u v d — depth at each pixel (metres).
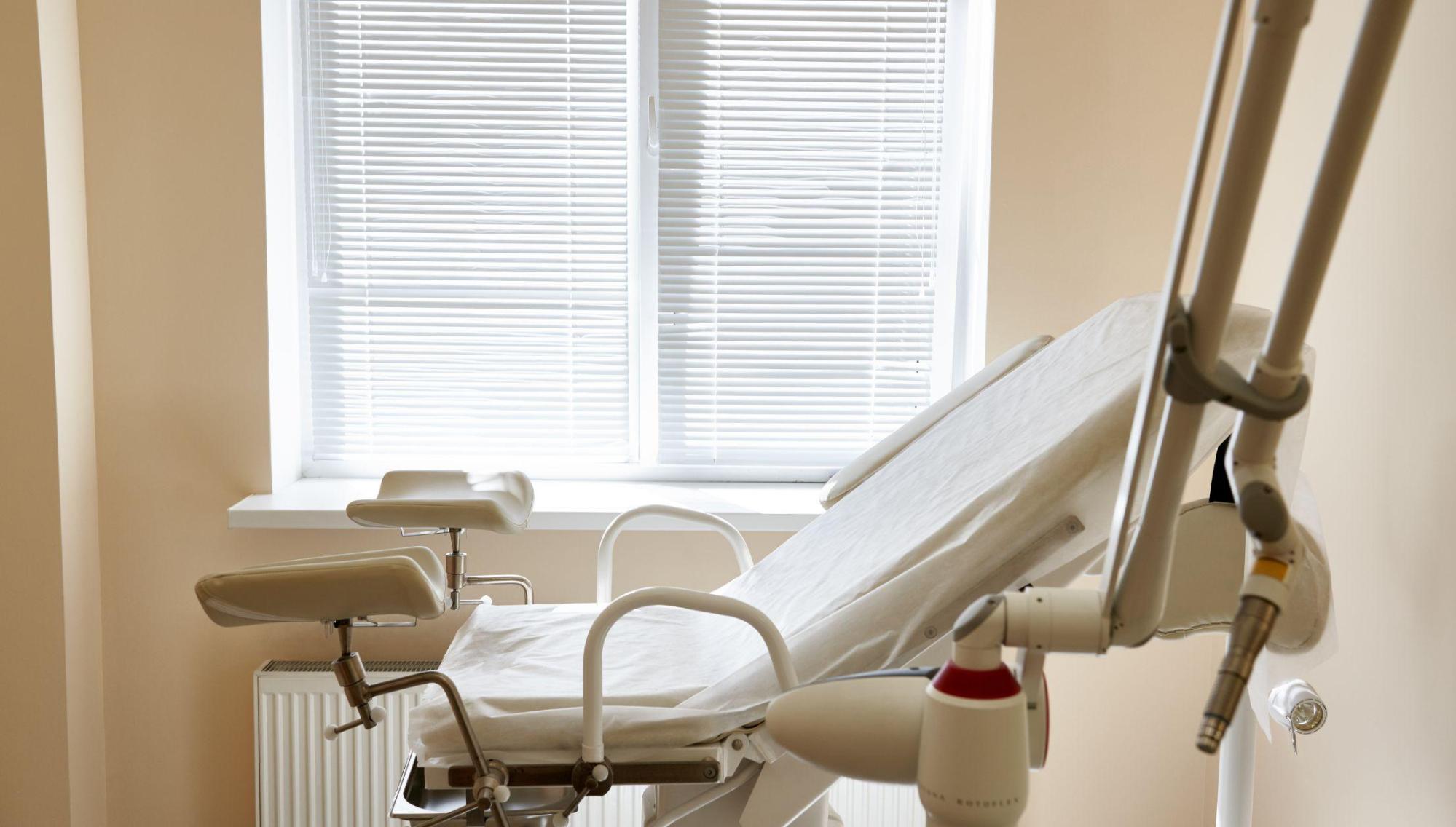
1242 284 2.36
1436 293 1.70
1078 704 2.56
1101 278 2.53
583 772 1.31
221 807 2.55
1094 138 2.50
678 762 1.37
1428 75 1.74
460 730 1.32
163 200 2.43
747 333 2.78
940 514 1.54
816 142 2.73
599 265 2.75
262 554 2.51
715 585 2.56
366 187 2.71
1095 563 1.46
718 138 2.72
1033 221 2.52
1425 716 1.71
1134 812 2.59
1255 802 2.28
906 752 0.94
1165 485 0.79
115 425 2.47
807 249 2.76
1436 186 1.71
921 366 2.79
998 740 0.87
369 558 1.28
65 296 2.32
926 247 2.77
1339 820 1.95
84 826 2.43
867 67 2.72
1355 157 0.64
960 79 2.73
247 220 2.45
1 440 2.27
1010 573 1.33
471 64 2.69
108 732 2.52
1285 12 0.62
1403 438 1.78
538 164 2.72
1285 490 1.38
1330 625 1.46
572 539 2.54
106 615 2.50
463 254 2.74
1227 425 1.27
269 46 2.50
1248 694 1.63
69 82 2.34
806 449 2.81
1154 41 2.48
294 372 2.70
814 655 1.36
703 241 2.75
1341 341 1.98
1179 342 0.72
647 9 2.67
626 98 2.72
